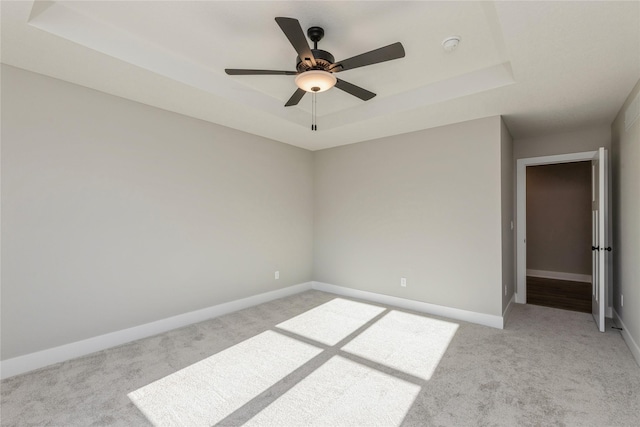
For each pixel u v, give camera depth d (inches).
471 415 73.8
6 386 86.0
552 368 95.9
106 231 111.8
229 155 152.2
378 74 113.2
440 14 79.4
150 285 123.3
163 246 127.4
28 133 95.7
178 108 126.8
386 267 165.6
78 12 80.5
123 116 116.0
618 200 130.3
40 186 97.9
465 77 112.7
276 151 176.9
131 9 78.7
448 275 144.6
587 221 223.9
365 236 174.6
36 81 97.2
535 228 242.2
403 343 114.6
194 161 137.9
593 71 93.7
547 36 76.1
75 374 92.7
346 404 78.2
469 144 139.2
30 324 95.9
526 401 79.0
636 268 103.3
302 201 194.1
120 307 115.0
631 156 109.0
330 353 106.5
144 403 78.6
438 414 74.2
